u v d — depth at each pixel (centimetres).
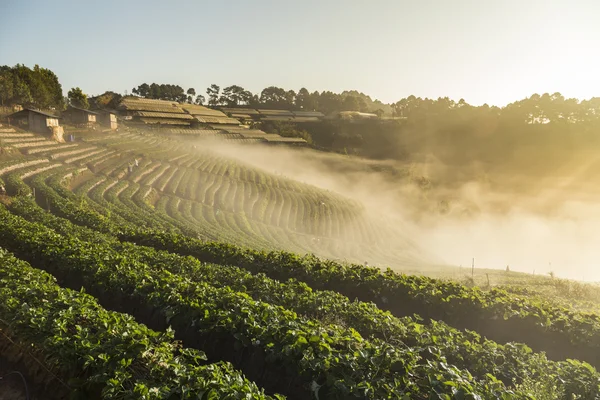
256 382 1210
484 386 1050
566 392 1151
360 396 991
